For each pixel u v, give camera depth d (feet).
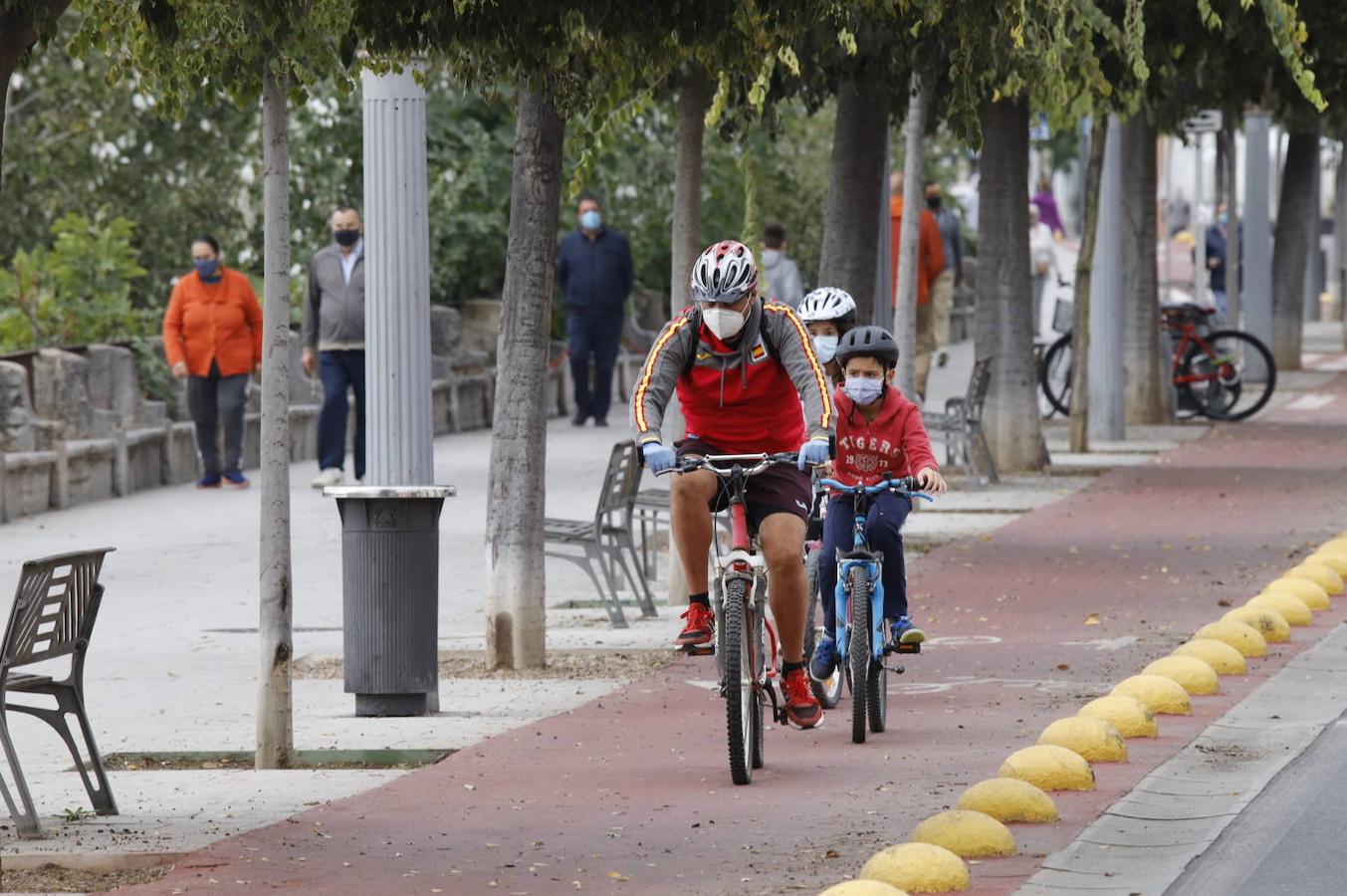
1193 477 208.33
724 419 85.46
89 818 81.97
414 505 104.73
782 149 314.76
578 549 168.66
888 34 145.18
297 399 241.96
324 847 76.18
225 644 126.52
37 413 196.34
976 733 96.43
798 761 90.79
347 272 206.49
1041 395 273.75
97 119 271.69
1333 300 491.31
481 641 126.82
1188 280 492.54
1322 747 91.56
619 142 284.41
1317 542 162.30
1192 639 118.01
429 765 93.20
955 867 69.00
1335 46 172.55
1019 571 148.97
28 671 117.29
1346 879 70.08
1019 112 211.20
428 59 112.78
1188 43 166.20
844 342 94.22
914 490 95.76
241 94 100.68
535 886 70.54
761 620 88.17
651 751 93.61
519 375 117.50
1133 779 85.15
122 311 226.79
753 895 68.80
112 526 181.47
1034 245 341.21
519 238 117.50
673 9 90.27
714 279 82.33
